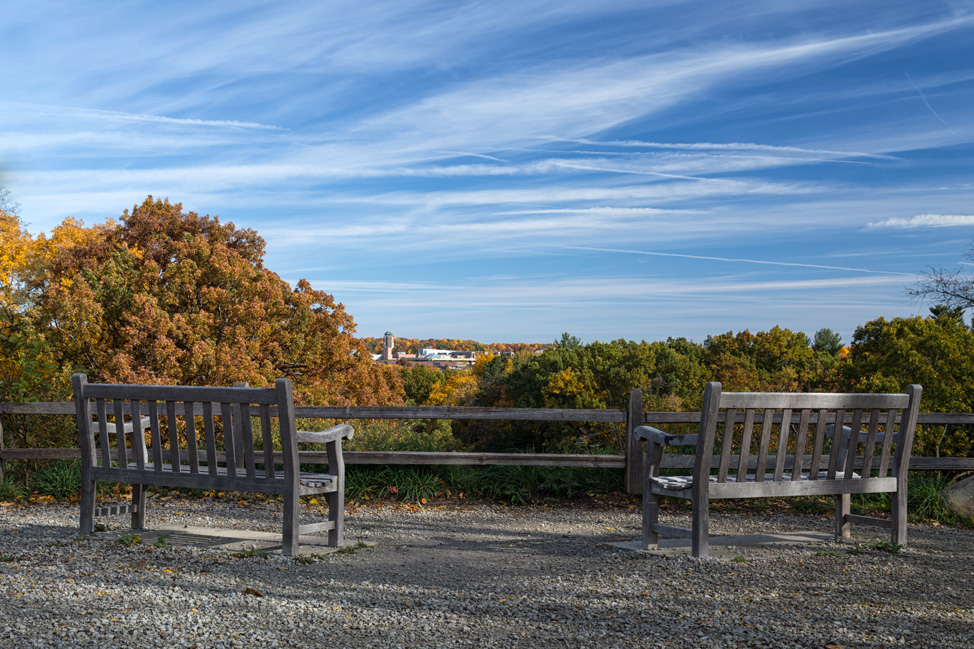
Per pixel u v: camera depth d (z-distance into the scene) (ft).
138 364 68.18
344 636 10.79
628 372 144.77
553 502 25.48
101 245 80.12
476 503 25.31
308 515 22.49
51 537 18.47
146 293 73.61
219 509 23.43
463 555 17.34
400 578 14.79
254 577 14.48
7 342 32.01
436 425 97.35
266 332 78.07
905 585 14.10
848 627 11.25
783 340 157.99
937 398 57.36
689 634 10.90
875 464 26.68
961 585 14.21
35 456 26.61
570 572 15.35
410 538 19.57
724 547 17.89
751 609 12.28
